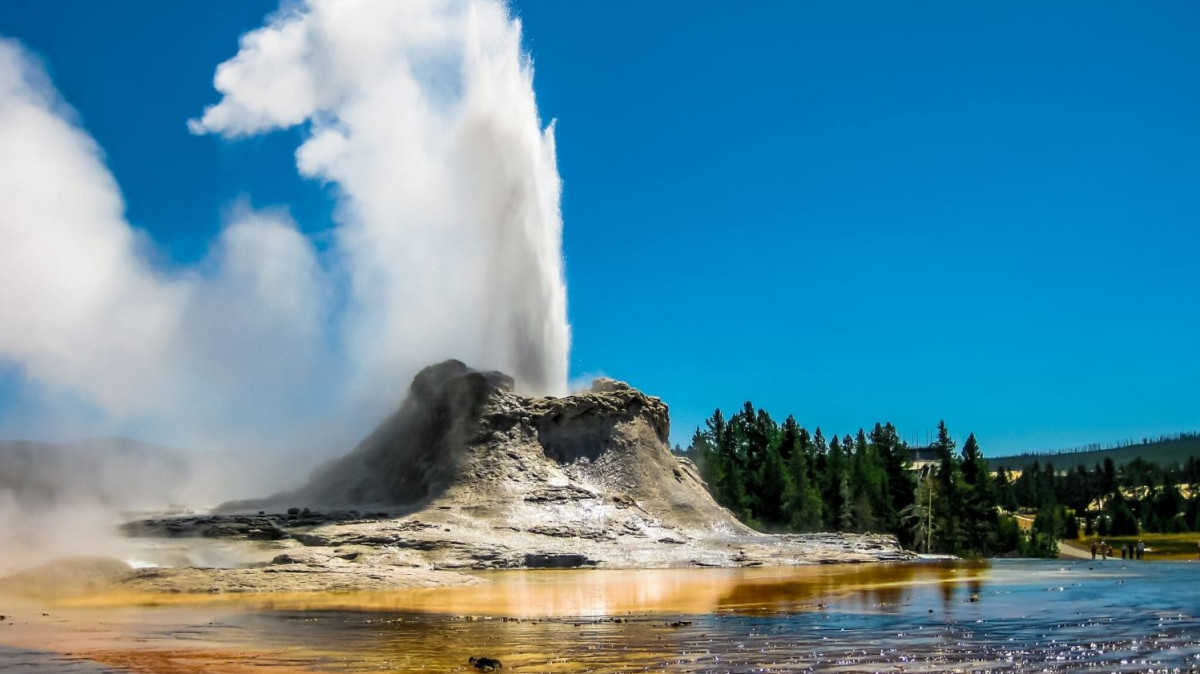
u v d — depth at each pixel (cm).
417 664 1894
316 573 3812
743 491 10738
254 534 4738
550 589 3566
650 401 7319
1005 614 2644
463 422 6531
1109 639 2138
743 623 2509
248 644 2184
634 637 2255
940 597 3158
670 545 5291
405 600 3219
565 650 2058
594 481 6281
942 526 11112
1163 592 3291
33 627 2509
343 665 1891
